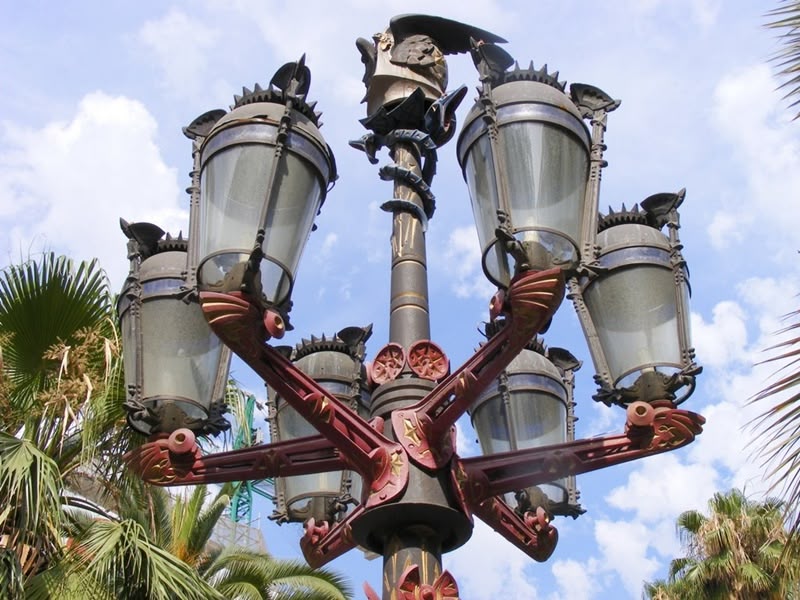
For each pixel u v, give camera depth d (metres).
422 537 2.91
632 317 3.41
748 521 13.01
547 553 3.47
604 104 3.30
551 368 3.95
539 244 2.85
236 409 8.67
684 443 3.17
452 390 2.97
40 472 6.35
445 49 4.02
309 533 3.50
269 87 3.22
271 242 2.98
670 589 13.91
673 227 3.55
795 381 3.64
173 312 3.45
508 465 3.19
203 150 3.18
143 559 6.80
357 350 3.84
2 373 7.29
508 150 3.01
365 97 3.92
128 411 3.29
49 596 6.38
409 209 3.55
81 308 7.62
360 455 2.96
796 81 4.00
